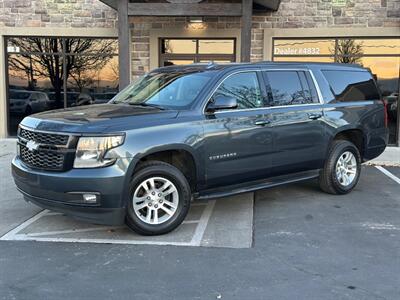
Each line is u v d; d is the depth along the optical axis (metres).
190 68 6.31
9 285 4.07
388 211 6.38
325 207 6.55
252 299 3.81
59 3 12.73
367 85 7.63
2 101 13.08
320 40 12.43
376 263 4.57
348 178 7.31
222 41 12.66
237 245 5.04
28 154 5.32
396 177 8.69
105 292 3.94
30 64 13.11
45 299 3.81
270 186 6.27
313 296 3.86
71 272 4.34
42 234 5.39
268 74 6.31
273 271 4.37
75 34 12.80
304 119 6.49
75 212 4.93
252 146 5.91
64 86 13.13
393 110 12.35
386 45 12.22
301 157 6.53
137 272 4.34
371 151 7.61
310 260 4.63
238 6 10.30
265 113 6.07
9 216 6.09
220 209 6.42
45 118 5.34
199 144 5.42
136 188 5.07
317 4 12.23
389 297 3.85
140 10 10.46
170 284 4.09
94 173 4.79
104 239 5.21
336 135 7.12
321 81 6.93
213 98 5.66
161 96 5.95
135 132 5.00
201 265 4.50
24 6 12.78
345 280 4.18
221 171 5.68
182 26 12.52
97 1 12.69
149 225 5.21
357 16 12.13
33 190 5.14
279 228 5.63
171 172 5.26
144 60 12.77
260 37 12.48
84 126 4.91
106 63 13.02
